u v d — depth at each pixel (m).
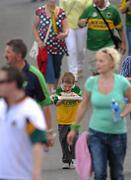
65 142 22.86
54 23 30.28
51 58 30.53
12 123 14.61
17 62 17.92
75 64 33.84
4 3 59.91
